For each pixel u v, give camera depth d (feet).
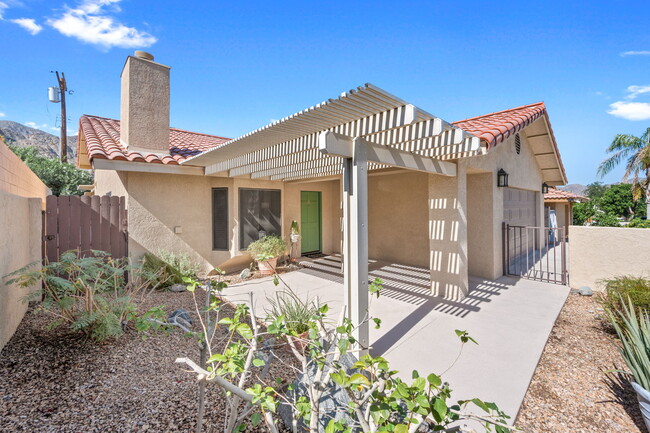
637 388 10.28
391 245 38.34
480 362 15.12
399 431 5.26
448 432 6.56
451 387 13.17
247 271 31.96
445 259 24.97
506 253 32.63
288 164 25.75
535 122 35.65
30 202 21.17
